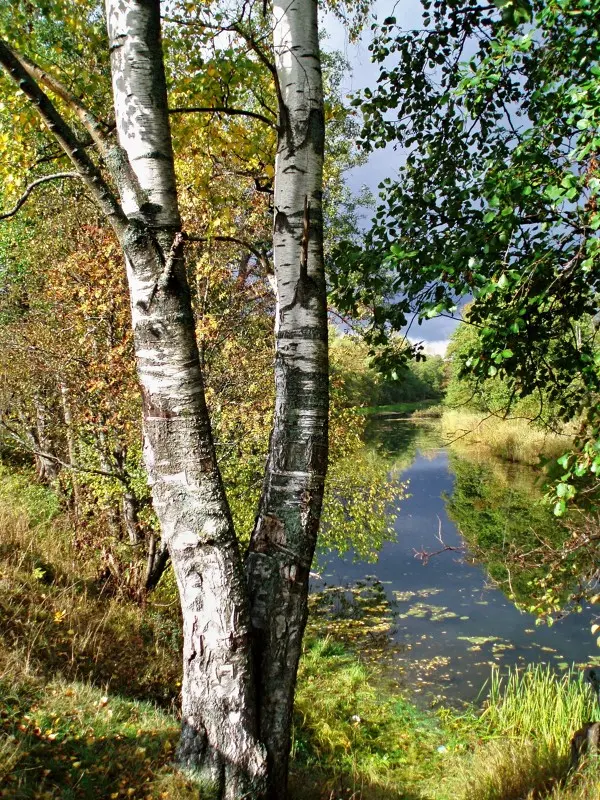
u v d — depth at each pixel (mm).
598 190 2639
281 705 2885
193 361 2859
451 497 17047
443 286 3617
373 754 5523
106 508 7898
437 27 4504
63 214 8070
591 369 3715
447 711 6316
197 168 5117
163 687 5293
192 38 4344
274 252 3188
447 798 4672
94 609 6203
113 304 7281
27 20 3941
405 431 39812
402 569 11477
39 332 8094
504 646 7930
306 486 3006
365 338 4602
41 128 4582
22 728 3223
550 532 10867
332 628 8719
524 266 3271
